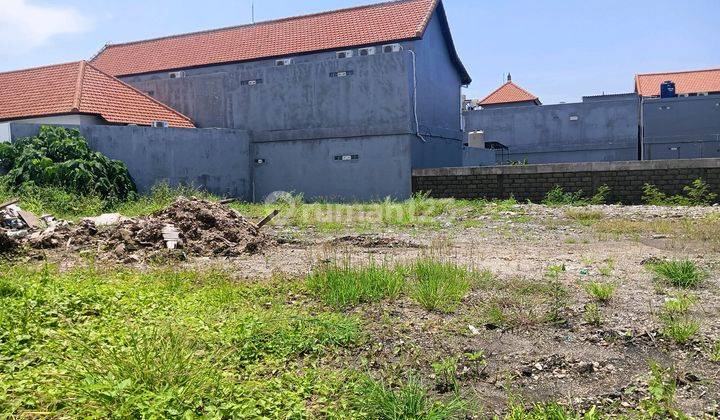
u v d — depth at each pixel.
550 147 39.12
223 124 25.36
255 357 4.75
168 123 24.03
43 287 6.24
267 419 3.58
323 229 13.98
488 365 4.72
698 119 37.03
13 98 23.62
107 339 4.71
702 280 7.34
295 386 4.16
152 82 26.77
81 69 24.08
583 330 5.50
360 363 4.76
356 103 23.03
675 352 4.92
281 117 24.22
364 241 11.73
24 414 3.39
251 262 9.56
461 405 3.82
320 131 23.61
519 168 20.42
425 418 3.67
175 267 8.82
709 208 16.48
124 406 3.38
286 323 5.36
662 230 12.38
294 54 27.03
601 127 38.31
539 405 3.95
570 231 12.98
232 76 25.05
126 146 20.52
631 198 19.00
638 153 39.38
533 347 5.12
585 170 19.45
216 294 6.69
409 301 6.57
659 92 48.16
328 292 6.65
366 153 22.94
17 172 17.28
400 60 22.34
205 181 22.73
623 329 5.46
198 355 4.48
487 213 16.69
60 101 22.25
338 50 26.19
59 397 3.59
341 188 23.39
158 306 6.00
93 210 16.50
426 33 25.58
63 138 18.56
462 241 11.78
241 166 24.22
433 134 25.48
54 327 5.11
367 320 5.77
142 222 11.11
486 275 7.61
